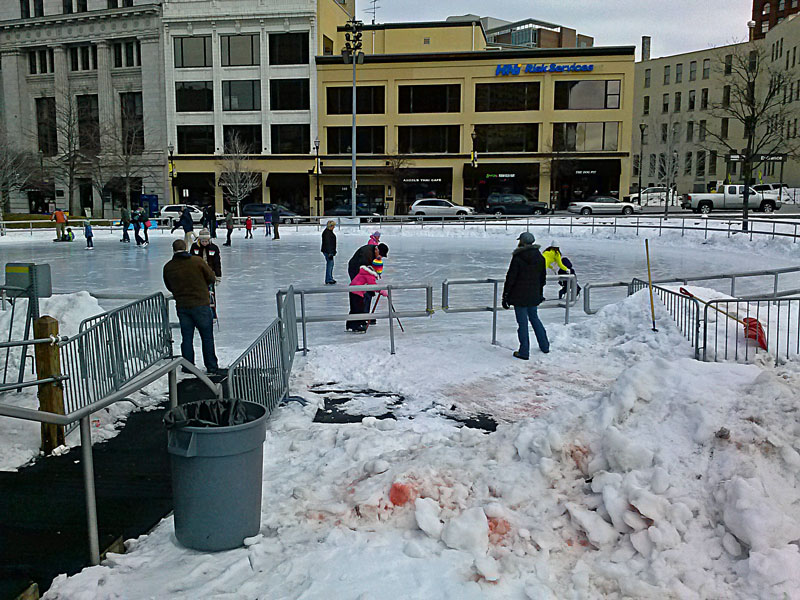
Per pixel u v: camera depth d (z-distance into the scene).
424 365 8.59
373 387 7.79
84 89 59.69
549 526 3.79
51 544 4.05
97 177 54.50
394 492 4.12
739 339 8.37
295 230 38.53
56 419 3.45
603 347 9.38
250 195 56.97
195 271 8.16
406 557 3.63
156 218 47.25
